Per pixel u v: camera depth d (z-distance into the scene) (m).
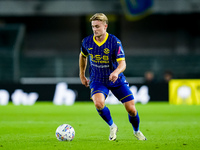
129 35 95.19
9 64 80.25
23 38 86.44
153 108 55.97
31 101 66.62
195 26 94.38
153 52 95.44
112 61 22.55
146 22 94.94
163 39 95.12
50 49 96.00
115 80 21.14
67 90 66.38
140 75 84.00
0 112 50.19
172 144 21.72
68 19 95.44
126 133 28.03
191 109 54.31
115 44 22.12
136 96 65.06
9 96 66.62
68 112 49.91
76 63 85.75
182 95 64.31
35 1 89.50
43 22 95.56
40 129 30.94
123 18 94.75
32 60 85.12
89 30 92.44
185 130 29.94
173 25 94.81
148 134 27.42
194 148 20.36
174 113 48.25
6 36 83.19
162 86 65.44
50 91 66.81
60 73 85.44
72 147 20.59
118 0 87.31
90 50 22.53
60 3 88.94
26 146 21.28
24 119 40.78
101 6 87.50
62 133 23.02
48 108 56.66
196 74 83.75
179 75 83.69
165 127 32.25
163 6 86.25
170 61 84.00
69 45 96.00
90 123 35.91
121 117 42.78
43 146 21.16
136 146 20.92
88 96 66.50
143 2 85.75
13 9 89.12
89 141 23.16
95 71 22.91
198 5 87.06
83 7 88.06
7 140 24.23
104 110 22.66
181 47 94.81
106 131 29.36
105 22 21.97
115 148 20.27
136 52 95.31
